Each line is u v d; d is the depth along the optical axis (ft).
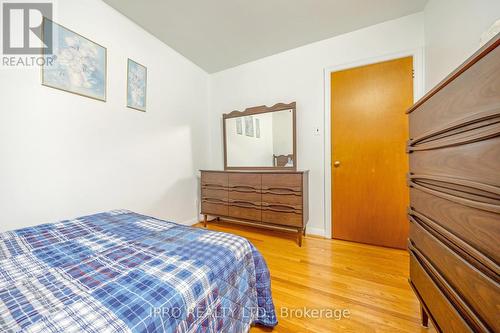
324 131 8.15
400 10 6.47
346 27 7.27
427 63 6.32
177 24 7.13
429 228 2.96
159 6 6.29
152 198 7.86
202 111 10.51
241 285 3.06
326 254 6.69
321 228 8.34
